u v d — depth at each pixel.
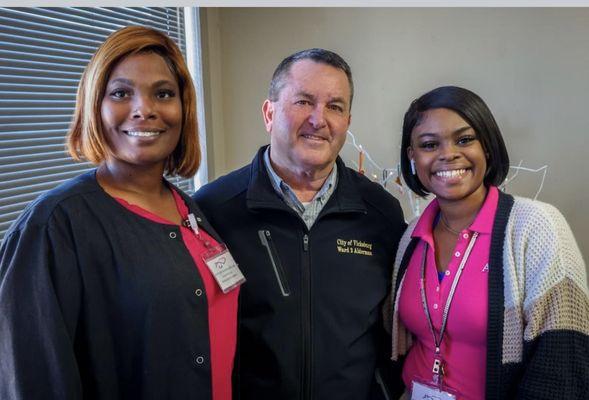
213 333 1.08
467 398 1.13
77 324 0.87
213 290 1.08
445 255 1.24
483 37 2.40
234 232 1.34
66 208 0.87
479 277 1.12
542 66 2.34
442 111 1.15
